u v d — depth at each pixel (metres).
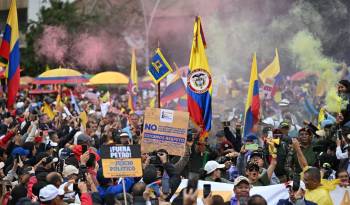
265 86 39.34
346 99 21.72
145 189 15.62
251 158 19.42
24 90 65.19
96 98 52.88
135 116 32.88
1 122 33.47
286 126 21.89
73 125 32.66
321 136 23.20
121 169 16.17
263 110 38.69
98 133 31.06
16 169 21.70
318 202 15.73
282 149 20.77
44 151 23.47
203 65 24.58
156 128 21.34
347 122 21.33
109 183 17.47
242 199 14.97
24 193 17.05
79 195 17.53
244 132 26.14
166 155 19.33
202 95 24.45
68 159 20.72
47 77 56.94
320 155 20.34
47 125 32.66
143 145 21.27
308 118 35.88
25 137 26.97
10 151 25.11
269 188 17.78
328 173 19.06
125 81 59.19
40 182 17.00
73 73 57.28
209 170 19.17
